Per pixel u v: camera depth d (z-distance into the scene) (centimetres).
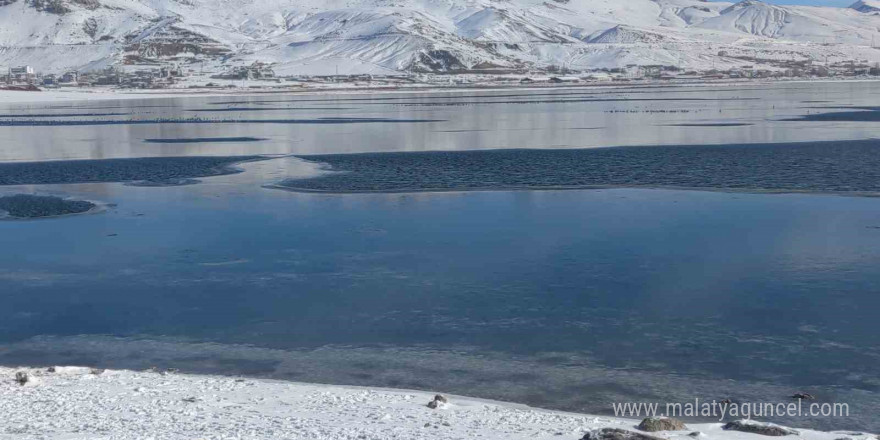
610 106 10225
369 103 12725
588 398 1466
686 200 3319
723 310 1939
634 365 1620
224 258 2536
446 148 5322
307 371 1631
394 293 2138
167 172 4400
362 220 3039
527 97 14125
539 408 1409
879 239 2588
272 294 2158
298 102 13675
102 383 1459
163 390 1408
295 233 2847
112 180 4150
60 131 7331
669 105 10244
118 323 1959
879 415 1373
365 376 1597
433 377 1583
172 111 10888
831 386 1500
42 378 1496
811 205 3159
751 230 2753
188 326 1925
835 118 7231
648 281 2189
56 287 2264
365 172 4241
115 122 8525
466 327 1867
